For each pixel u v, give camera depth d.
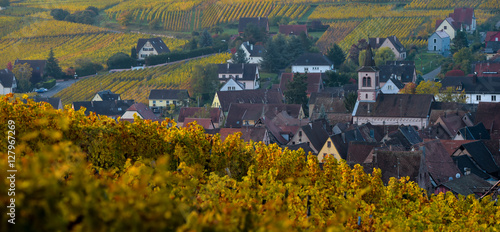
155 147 52.00
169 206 19.80
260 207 32.97
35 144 37.22
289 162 60.34
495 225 55.50
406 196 61.50
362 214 48.38
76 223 18.14
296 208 43.28
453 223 53.56
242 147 59.47
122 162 49.56
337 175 62.22
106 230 18.47
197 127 56.59
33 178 17.69
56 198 17.84
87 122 48.44
